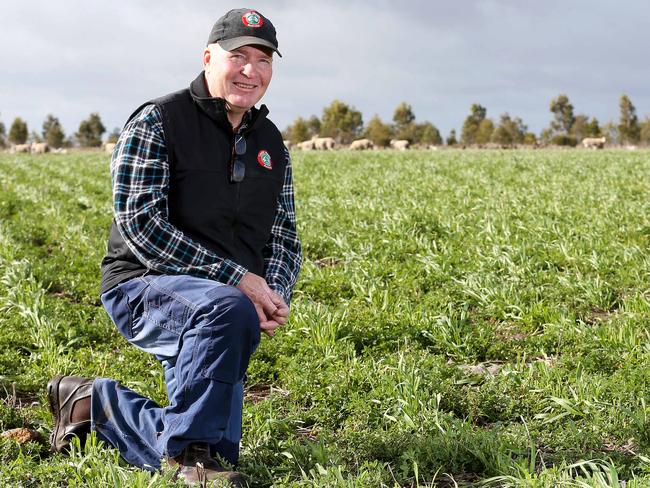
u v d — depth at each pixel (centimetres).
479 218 1258
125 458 358
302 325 653
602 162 2761
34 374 555
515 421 466
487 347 623
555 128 10844
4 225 1306
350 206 1477
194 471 325
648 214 1226
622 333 600
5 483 346
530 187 1791
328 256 1043
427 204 1463
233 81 344
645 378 498
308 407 504
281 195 395
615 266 882
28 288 770
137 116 348
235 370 324
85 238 1148
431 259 928
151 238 333
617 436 420
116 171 341
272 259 387
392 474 354
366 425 454
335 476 340
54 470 353
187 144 345
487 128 10144
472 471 380
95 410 369
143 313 343
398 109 11288
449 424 439
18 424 455
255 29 343
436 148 7381
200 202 346
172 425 326
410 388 475
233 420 353
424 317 679
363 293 791
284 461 382
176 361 337
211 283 332
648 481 330
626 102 10044
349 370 532
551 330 644
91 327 678
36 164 3366
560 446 406
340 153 4122
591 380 491
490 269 881
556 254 941
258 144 367
